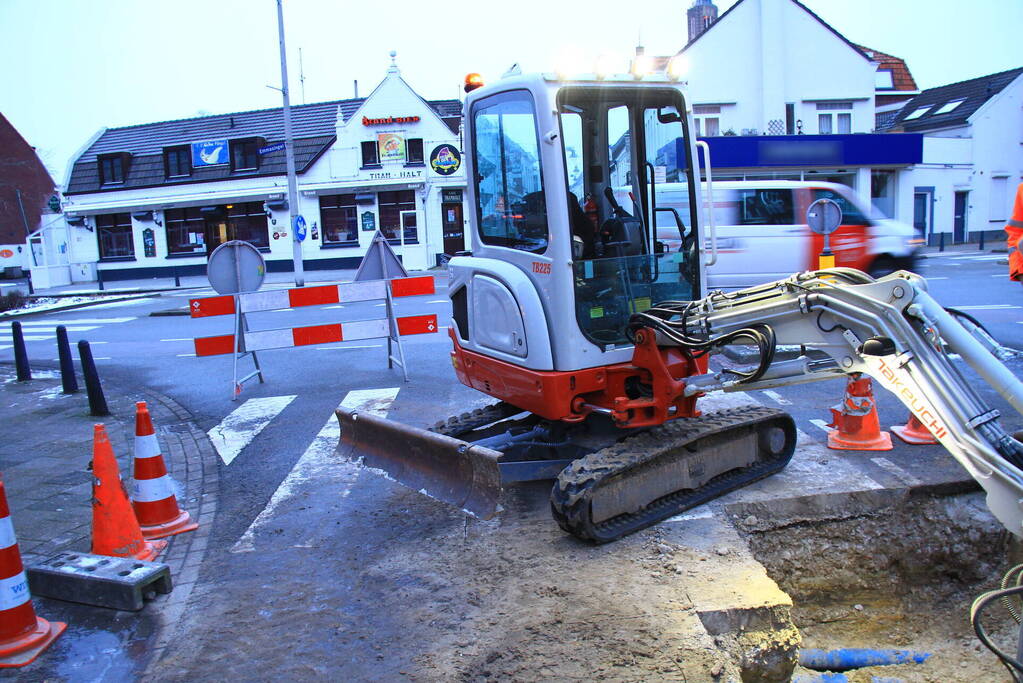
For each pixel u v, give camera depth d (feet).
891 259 43.24
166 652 11.76
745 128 91.20
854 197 43.19
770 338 13.41
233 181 98.84
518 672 10.44
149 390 32.07
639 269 15.98
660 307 15.71
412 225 94.84
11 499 19.02
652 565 13.12
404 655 11.12
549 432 17.04
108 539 15.01
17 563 12.17
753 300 14.06
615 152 16.75
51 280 104.63
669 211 17.30
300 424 24.84
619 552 13.66
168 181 101.76
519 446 17.02
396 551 14.69
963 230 99.81
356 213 95.66
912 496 15.93
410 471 15.92
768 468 16.80
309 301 30.01
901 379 11.85
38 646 11.97
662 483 14.93
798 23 89.92
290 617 12.53
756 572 12.76
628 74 15.43
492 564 13.67
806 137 80.12
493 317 16.61
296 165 95.50
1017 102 98.02
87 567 13.70
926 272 59.77
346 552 14.87
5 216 144.05
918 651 14.17
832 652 13.71
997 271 59.00
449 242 94.53
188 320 56.29
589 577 12.83
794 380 13.75
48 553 15.72
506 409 19.63
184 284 96.48
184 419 26.61
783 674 11.76
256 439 23.49
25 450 23.39
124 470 21.06
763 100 90.22
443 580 13.29
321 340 30.37
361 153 93.61
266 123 101.91
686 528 14.51
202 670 11.18
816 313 13.03
